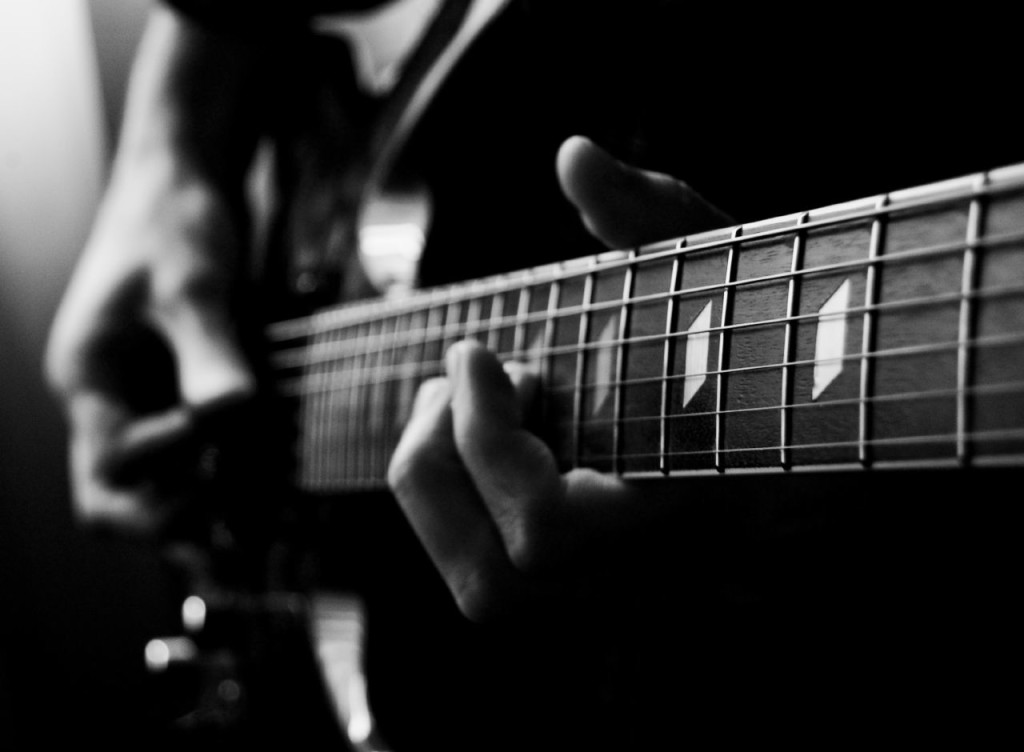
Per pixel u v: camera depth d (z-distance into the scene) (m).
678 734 0.46
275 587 0.71
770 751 0.44
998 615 0.40
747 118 0.46
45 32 1.21
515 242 0.53
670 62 0.47
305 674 0.73
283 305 0.70
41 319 1.23
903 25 0.43
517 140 0.52
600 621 0.47
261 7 0.75
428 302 0.48
